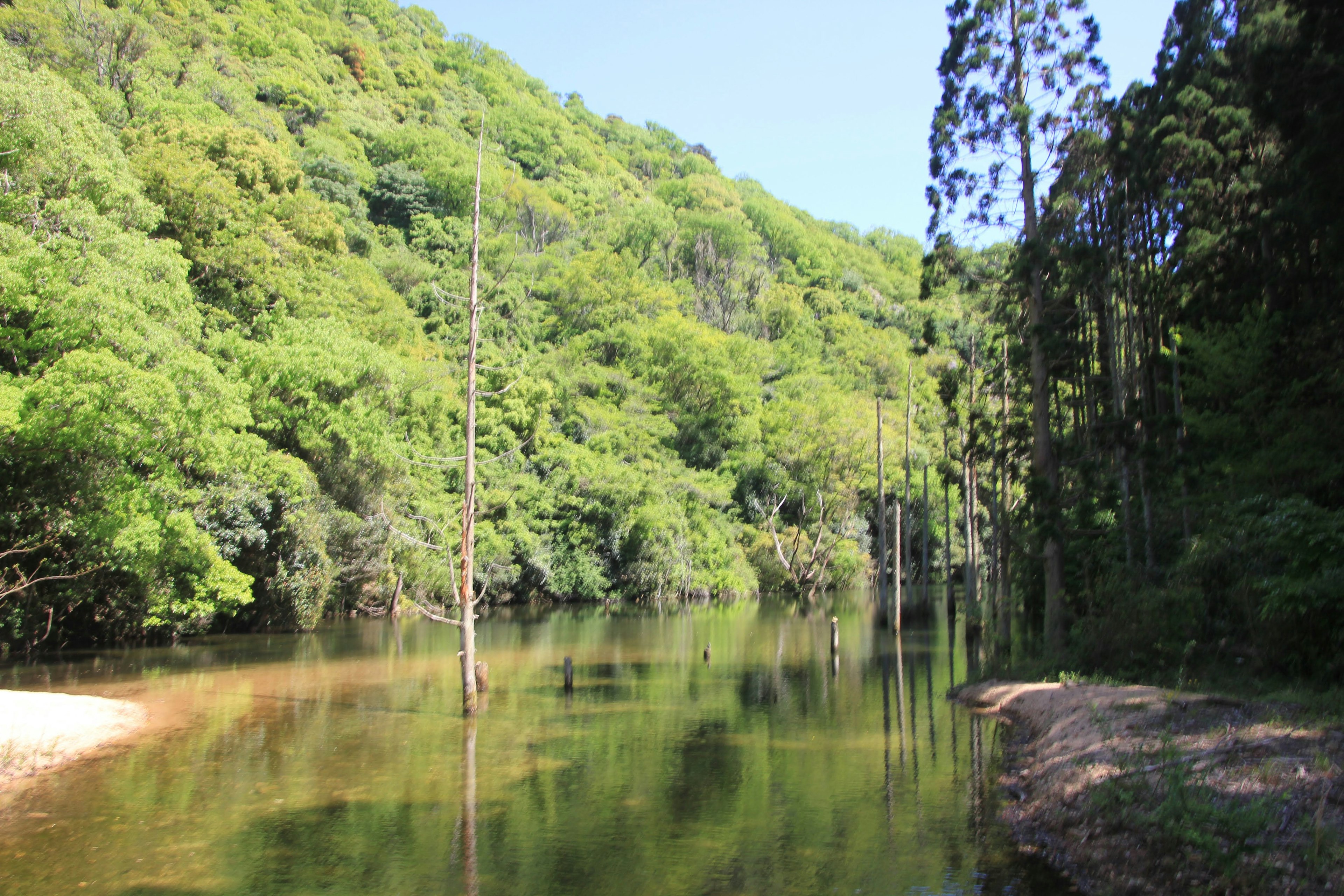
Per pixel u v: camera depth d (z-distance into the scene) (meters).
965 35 21.94
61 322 22.25
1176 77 24.48
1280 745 9.57
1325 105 17.78
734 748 14.91
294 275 40.12
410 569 42.88
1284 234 20.42
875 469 61.59
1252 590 15.58
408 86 118.44
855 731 16.28
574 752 14.59
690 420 69.25
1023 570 26.55
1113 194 23.30
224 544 30.28
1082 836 9.38
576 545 54.31
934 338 24.53
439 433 49.16
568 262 85.88
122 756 14.17
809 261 121.12
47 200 26.20
